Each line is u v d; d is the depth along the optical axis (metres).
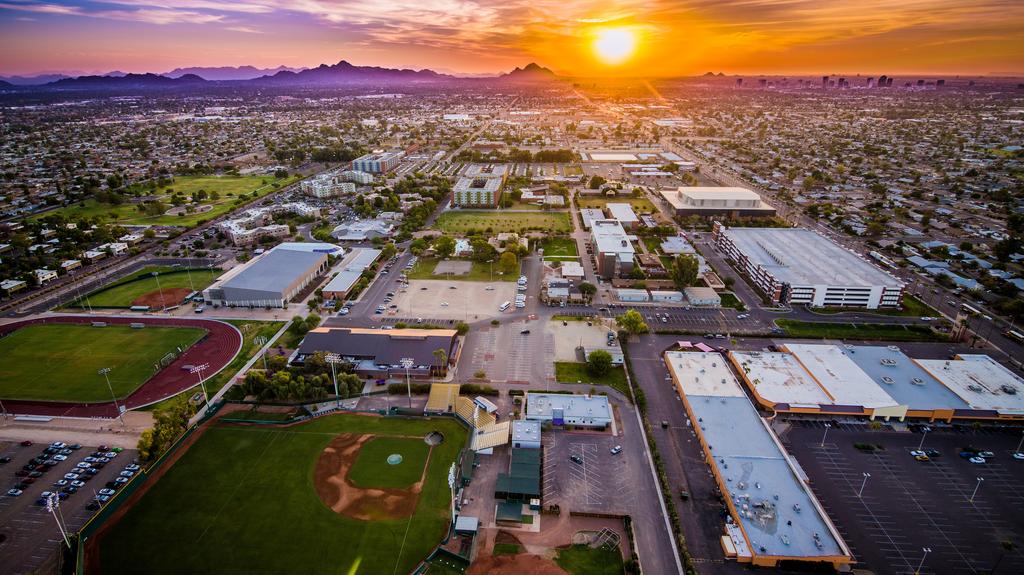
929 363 181.12
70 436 154.00
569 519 125.94
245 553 115.62
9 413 164.00
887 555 116.69
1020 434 154.12
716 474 136.50
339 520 124.44
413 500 130.25
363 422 159.62
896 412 158.38
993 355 192.75
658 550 117.69
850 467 141.75
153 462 141.38
